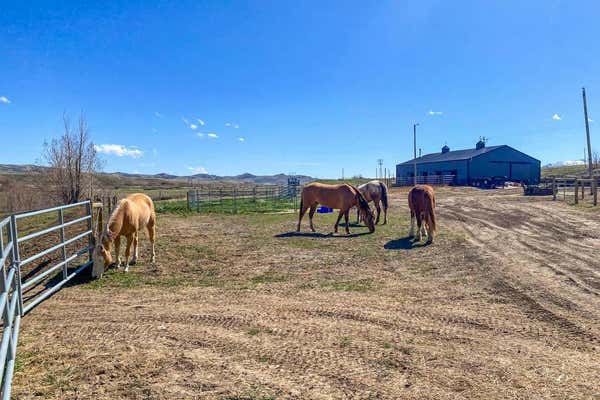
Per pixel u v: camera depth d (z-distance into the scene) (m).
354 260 8.28
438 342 4.20
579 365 3.66
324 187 12.05
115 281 6.77
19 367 3.66
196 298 5.84
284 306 5.43
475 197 27.84
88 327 4.69
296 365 3.69
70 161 24.06
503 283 6.38
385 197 13.77
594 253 8.49
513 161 47.12
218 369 3.61
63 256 6.53
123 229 7.26
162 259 8.40
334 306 5.41
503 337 4.32
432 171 53.59
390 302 5.57
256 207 23.06
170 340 4.29
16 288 4.83
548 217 15.06
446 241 10.21
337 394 3.19
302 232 12.34
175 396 3.16
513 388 3.27
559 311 5.07
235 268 7.69
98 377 3.47
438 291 6.06
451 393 3.20
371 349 4.03
